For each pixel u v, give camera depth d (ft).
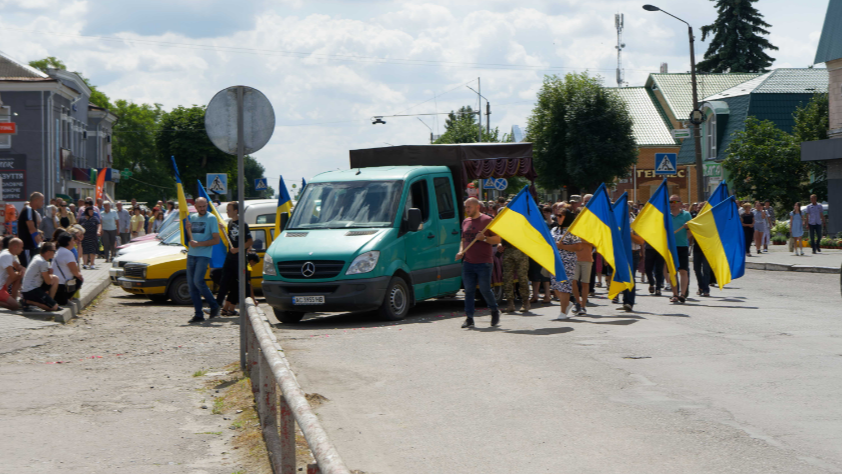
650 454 18.30
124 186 302.25
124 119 298.35
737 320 41.04
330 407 23.94
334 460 9.25
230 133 28.71
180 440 20.89
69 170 162.20
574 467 17.54
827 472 16.66
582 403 23.48
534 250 42.55
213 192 107.04
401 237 44.80
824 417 21.08
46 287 45.37
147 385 27.94
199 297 45.24
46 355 34.04
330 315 49.26
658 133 187.21
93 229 82.69
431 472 17.57
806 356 29.99
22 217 51.98
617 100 157.07
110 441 20.80
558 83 160.15
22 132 146.20
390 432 20.99
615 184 163.02
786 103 158.92
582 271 44.80
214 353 34.63
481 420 21.93
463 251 40.68
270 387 17.92
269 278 43.62
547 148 160.04
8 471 18.13
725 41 228.22
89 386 27.78
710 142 171.83
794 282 66.49
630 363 29.48
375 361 31.32
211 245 45.11
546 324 41.19
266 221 62.39
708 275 55.42
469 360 31.01
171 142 259.39
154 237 65.82
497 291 51.49
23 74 148.05
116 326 43.27
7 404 24.99
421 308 51.78
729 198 53.57
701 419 21.24
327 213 46.01
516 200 42.73
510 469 17.57
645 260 56.75
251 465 18.52
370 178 47.06
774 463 17.34
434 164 51.37
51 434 21.47
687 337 35.24
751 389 24.59
